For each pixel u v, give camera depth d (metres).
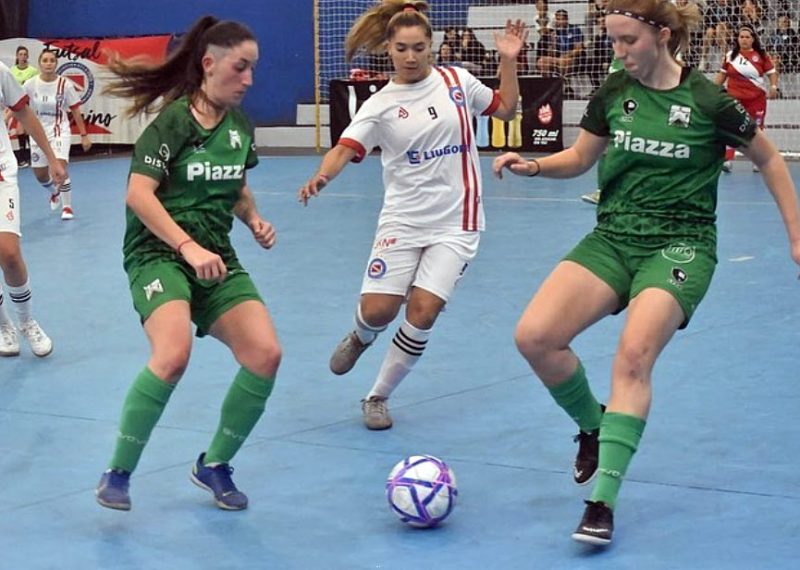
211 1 30.41
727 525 5.88
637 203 5.91
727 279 12.19
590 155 6.19
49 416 8.03
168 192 5.97
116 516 6.17
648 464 6.82
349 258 14.04
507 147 25.17
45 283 12.85
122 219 17.77
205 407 8.13
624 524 5.93
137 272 6.07
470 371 8.95
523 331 5.88
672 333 5.71
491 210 17.83
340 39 29.66
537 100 24.69
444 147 7.38
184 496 6.45
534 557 5.54
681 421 7.60
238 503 6.23
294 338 10.12
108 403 8.33
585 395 6.22
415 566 5.46
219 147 5.99
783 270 12.59
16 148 26.55
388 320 7.60
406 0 7.63
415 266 7.53
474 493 6.43
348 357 7.89
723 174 21.59
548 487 6.50
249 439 7.42
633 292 5.77
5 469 6.94
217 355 9.52
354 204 18.94
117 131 27.86
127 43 27.86
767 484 6.45
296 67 30.05
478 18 28.36
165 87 6.13
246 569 5.46
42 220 17.83
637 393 5.61
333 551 5.67
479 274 12.79
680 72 5.79
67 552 5.70
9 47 27.75
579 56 25.47
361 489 6.52
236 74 5.87
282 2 29.94
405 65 7.36
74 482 6.71
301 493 6.48
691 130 5.71
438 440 7.36
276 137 29.34
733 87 20.62
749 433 7.33
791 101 24.47
